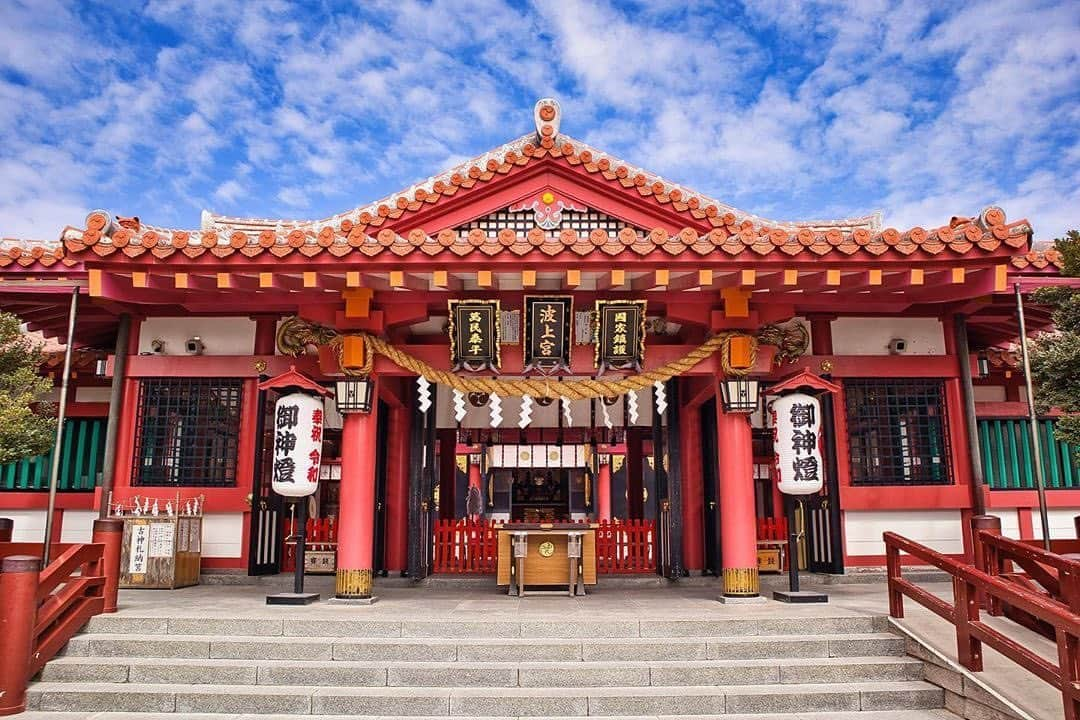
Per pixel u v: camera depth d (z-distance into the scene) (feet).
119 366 34.01
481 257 24.45
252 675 21.09
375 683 20.95
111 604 24.11
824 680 21.36
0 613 20.17
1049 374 26.02
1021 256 27.91
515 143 36.47
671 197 29.55
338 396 28.66
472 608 26.23
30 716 19.69
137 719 19.57
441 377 29.12
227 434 34.27
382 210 29.73
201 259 24.72
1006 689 18.80
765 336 30.17
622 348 28.40
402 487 37.17
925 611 24.59
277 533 35.12
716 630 23.27
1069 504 34.45
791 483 27.40
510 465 48.14
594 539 32.53
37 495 35.17
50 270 28.55
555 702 19.89
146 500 33.30
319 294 28.66
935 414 34.55
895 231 24.56
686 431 37.01
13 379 27.45
